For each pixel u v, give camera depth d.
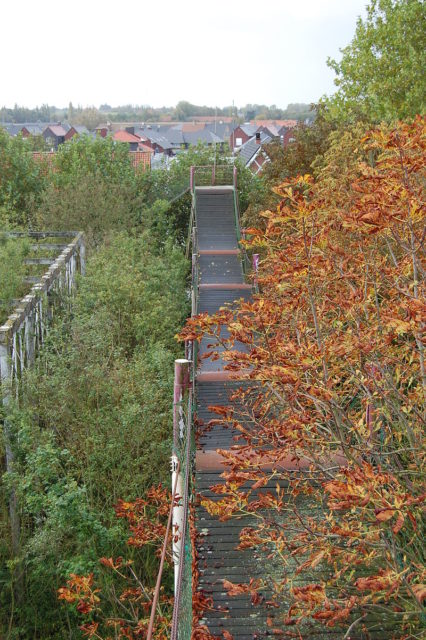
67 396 13.70
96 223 28.59
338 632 7.43
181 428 10.62
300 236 7.93
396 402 8.26
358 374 7.89
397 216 7.04
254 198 26.39
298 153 23.95
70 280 21.52
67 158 34.41
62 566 11.71
